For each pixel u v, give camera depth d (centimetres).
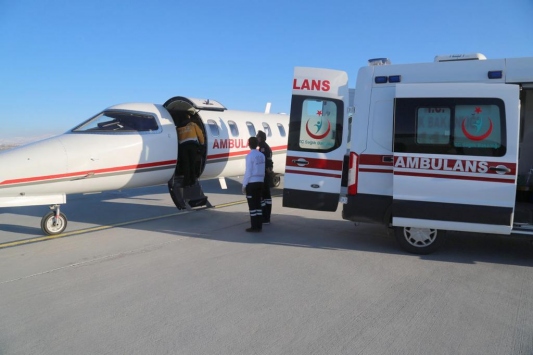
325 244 665
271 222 846
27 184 682
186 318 392
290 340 349
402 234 603
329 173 644
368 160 605
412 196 568
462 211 550
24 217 959
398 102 571
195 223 846
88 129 787
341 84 643
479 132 545
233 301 432
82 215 954
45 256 611
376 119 602
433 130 559
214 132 1043
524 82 551
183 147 923
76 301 437
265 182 809
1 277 516
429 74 584
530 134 747
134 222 862
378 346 339
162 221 872
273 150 1318
